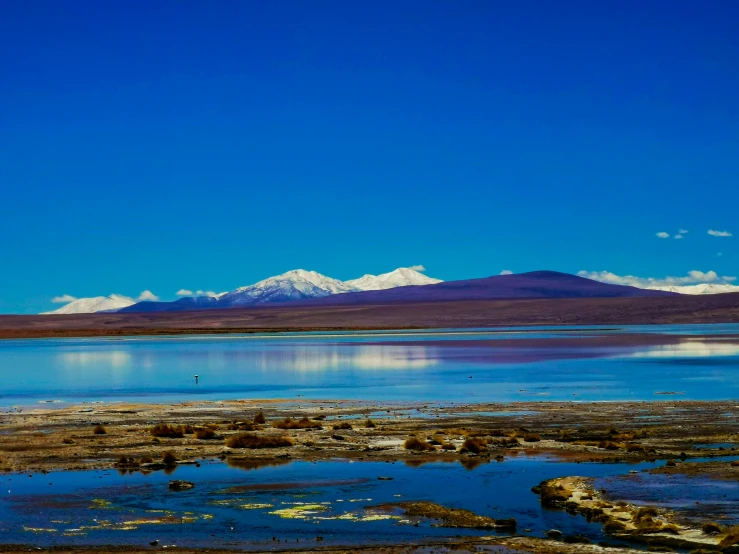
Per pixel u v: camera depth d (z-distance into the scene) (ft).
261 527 72.28
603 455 102.17
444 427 126.72
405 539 68.64
